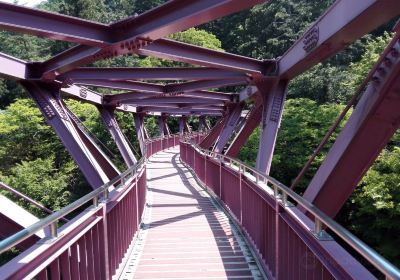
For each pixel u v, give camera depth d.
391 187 11.40
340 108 18.25
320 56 6.15
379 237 12.48
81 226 3.21
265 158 8.13
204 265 5.12
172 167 18.27
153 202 9.86
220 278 4.65
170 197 10.57
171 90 12.45
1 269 1.99
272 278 4.25
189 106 19.14
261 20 40.00
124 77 9.52
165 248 5.93
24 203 17.91
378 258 1.64
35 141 22.23
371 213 12.24
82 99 12.76
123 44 5.64
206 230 6.95
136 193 6.63
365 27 4.41
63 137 8.23
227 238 6.39
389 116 4.18
